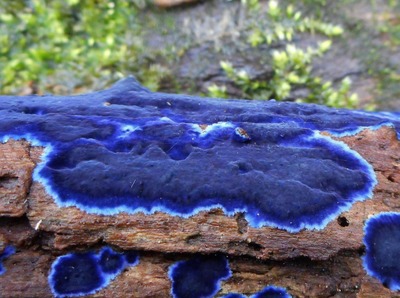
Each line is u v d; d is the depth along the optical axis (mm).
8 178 123
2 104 147
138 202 120
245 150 133
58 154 128
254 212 120
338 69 270
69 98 158
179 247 120
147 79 266
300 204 120
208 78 268
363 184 130
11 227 121
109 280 121
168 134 136
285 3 283
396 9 287
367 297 122
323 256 120
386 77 269
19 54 266
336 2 288
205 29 280
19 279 120
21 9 276
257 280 124
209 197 121
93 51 272
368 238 124
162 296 122
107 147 133
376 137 142
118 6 286
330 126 146
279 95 263
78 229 119
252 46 272
